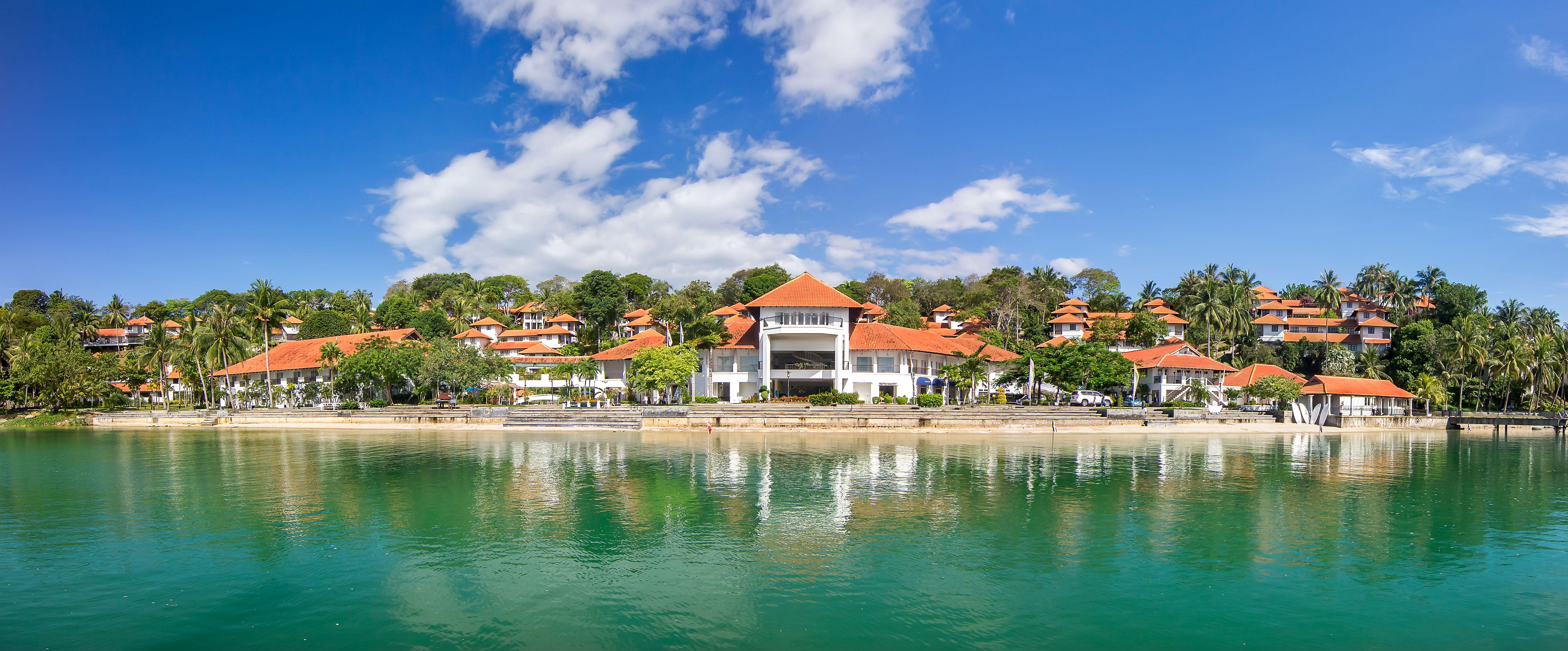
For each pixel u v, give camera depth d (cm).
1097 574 2352
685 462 4488
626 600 2103
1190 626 1947
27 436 6875
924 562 2447
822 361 7944
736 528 2866
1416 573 2402
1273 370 8844
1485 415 8344
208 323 9144
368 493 3538
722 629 1909
